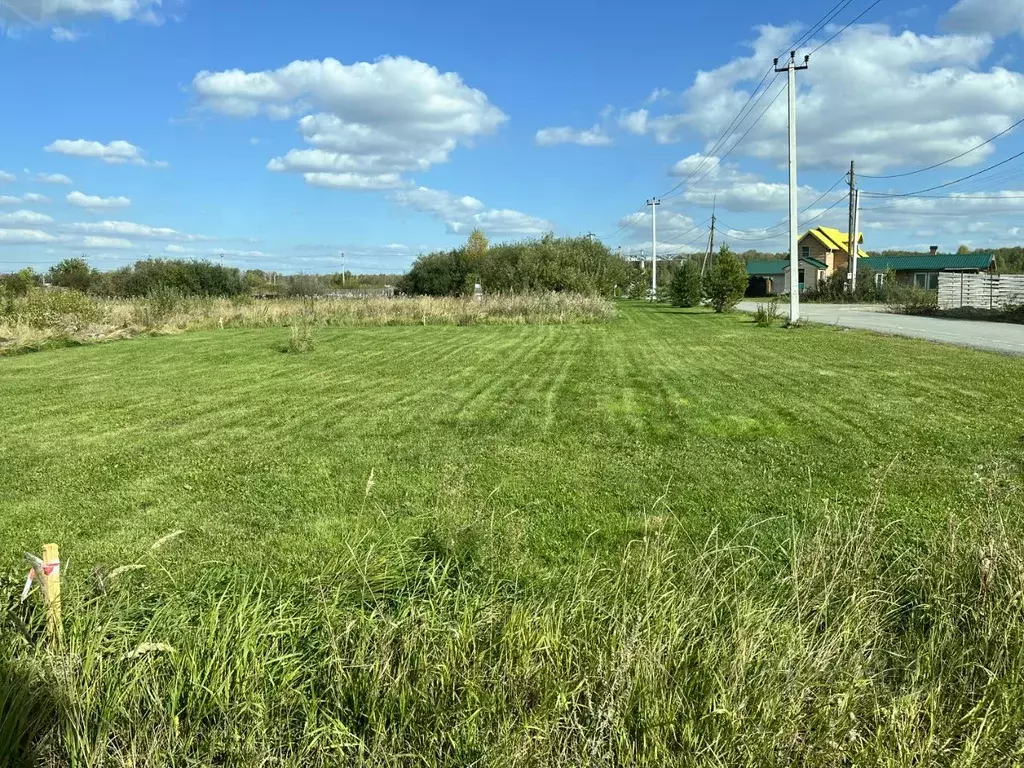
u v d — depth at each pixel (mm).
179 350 17000
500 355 15805
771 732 2420
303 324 25141
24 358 15680
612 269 46000
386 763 2314
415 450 7012
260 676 2570
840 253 72312
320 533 4715
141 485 5891
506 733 2350
